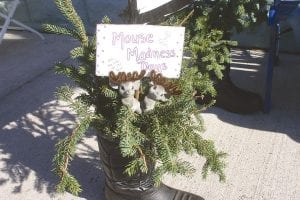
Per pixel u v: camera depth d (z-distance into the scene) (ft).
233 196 8.09
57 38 16.65
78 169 8.92
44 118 10.95
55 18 17.07
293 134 9.90
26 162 9.32
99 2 15.93
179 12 8.03
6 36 17.19
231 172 8.73
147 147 6.61
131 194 7.41
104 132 6.90
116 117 6.67
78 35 7.41
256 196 8.09
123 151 6.09
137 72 6.29
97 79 7.16
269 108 10.72
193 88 7.94
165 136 6.45
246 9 9.88
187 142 6.72
